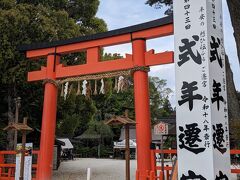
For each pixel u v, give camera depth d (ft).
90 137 140.67
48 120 38.11
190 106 18.58
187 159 18.13
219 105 18.54
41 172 36.94
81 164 85.97
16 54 46.26
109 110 147.74
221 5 20.43
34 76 40.32
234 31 36.83
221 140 18.16
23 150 33.91
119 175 54.34
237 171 27.76
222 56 19.61
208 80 18.25
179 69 19.40
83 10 60.08
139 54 34.30
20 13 47.01
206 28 18.85
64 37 50.52
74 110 59.67
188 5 19.69
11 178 39.22
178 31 19.84
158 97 172.24
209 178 17.24
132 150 119.96
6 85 49.11
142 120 32.96
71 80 38.19
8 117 51.49
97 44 37.14
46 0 54.44
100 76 36.50
